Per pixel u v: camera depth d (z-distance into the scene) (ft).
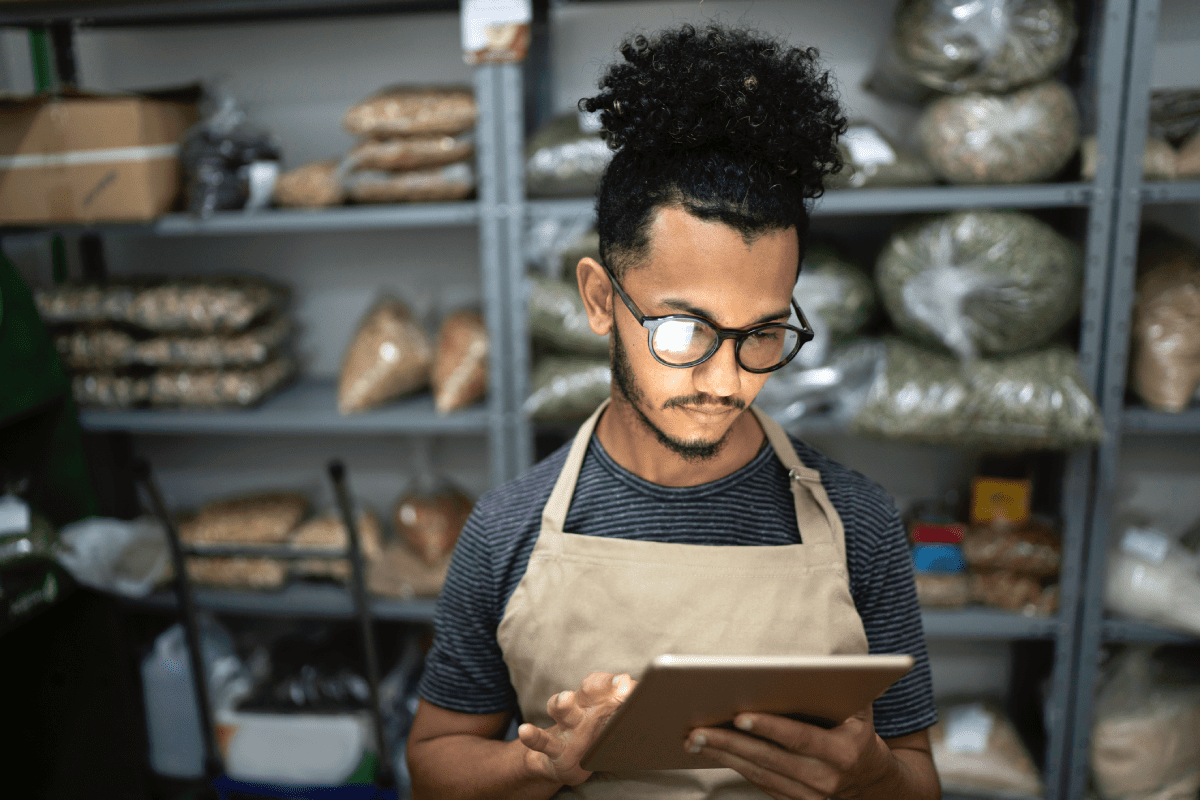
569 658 2.52
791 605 2.46
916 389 5.53
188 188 6.31
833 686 1.86
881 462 7.22
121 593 5.82
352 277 7.55
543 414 6.07
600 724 2.15
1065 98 5.44
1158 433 6.94
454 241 7.38
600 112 2.34
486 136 5.81
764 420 2.75
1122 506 7.10
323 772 6.20
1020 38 5.23
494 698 2.80
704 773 2.55
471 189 6.21
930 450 7.13
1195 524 6.91
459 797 2.57
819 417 5.80
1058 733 6.11
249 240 7.57
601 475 2.63
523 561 2.63
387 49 7.06
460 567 2.75
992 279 5.33
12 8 5.84
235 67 7.21
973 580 6.22
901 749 2.63
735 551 2.48
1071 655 6.04
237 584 6.77
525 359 6.11
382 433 7.75
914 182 5.64
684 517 2.54
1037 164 5.38
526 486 2.75
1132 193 5.30
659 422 2.25
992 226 5.41
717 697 1.88
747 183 2.01
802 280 5.76
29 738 6.32
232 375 6.62
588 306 2.48
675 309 2.08
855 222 6.86
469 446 7.72
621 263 2.20
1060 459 6.65
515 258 5.96
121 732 6.33
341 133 7.22
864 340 6.03
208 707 5.62
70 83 7.22
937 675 7.56
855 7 6.53
